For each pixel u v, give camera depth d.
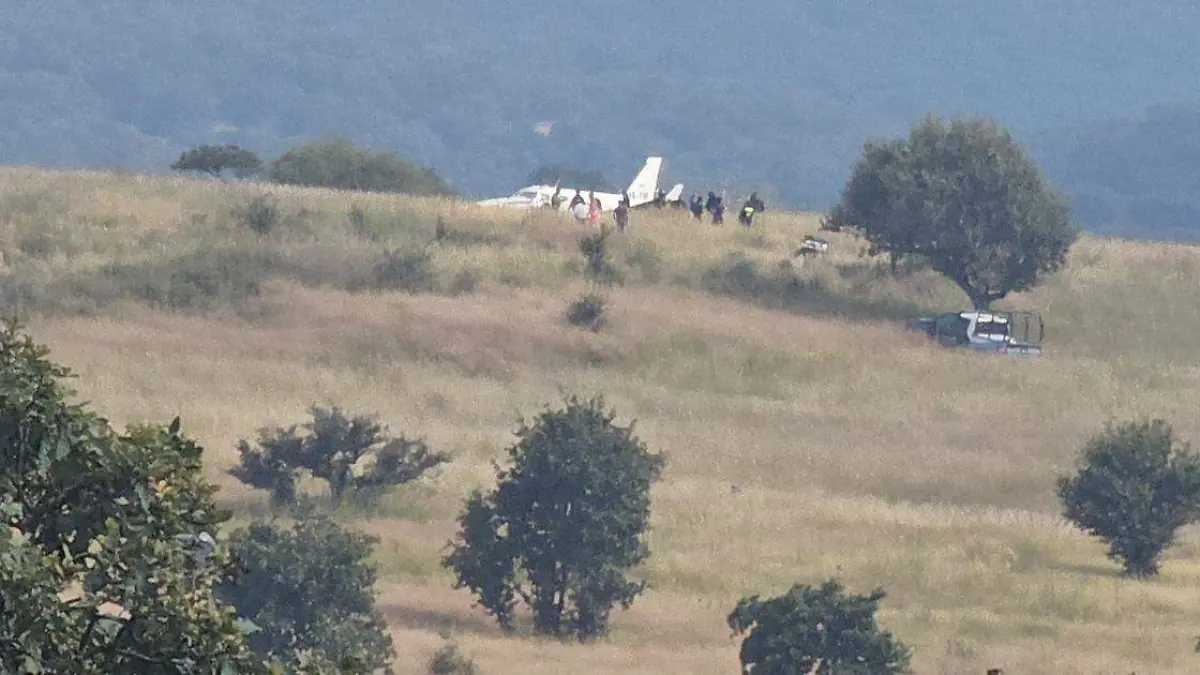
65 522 30.95
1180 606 114.06
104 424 31.62
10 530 29.50
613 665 91.75
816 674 86.88
